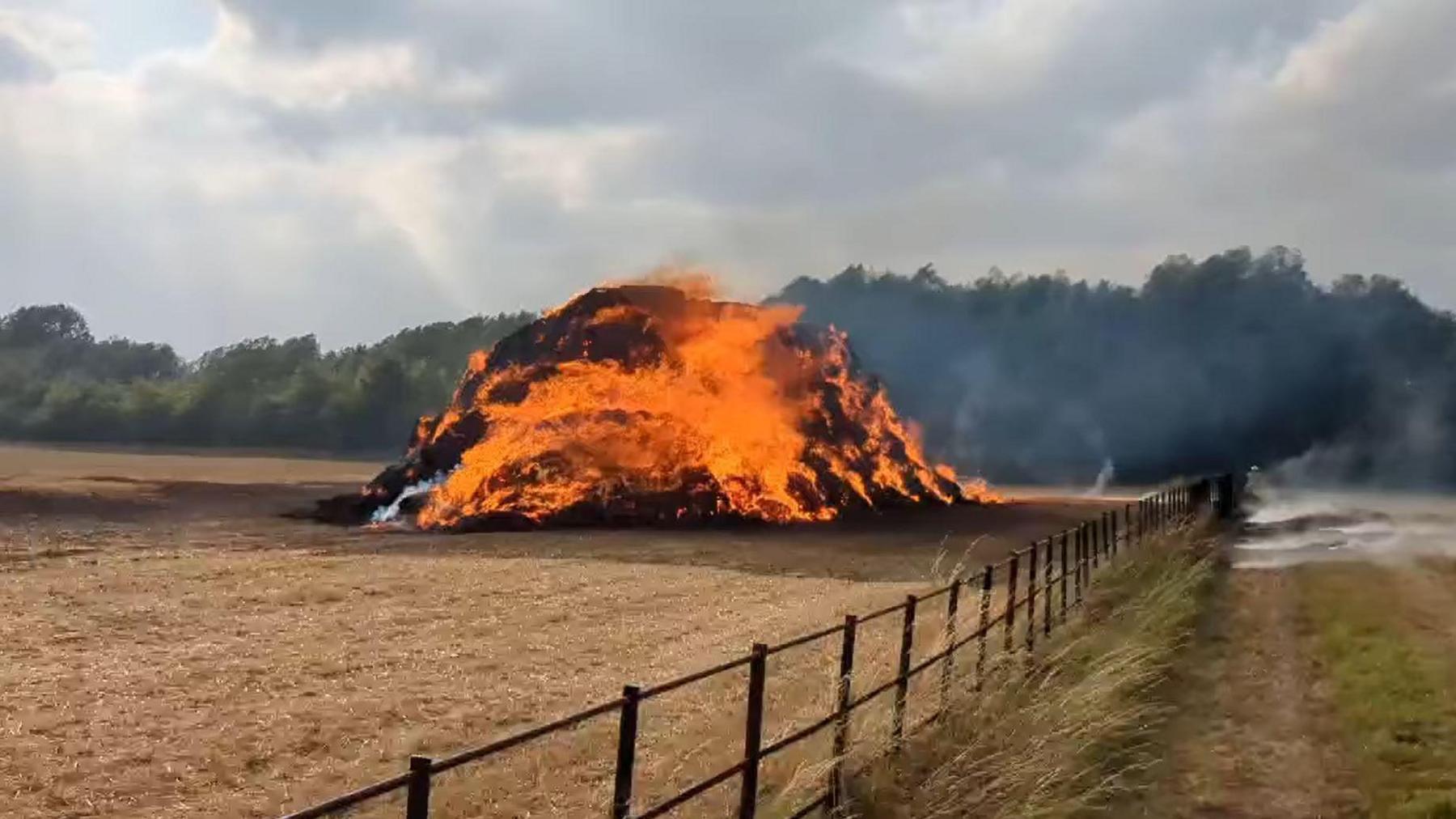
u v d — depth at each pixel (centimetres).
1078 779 936
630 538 3216
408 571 2408
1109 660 1198
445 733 1125
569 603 2005
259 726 1148
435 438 4400
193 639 1617
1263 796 944
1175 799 934
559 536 3253
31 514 3269
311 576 2286
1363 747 1074
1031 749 891
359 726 1152
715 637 1664
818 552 2933
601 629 1741
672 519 3653
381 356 12119
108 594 1995
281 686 1327
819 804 786
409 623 1775
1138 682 1241
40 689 1288
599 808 875
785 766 877
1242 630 1692
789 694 1158
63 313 19700
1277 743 1091
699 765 963
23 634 1614
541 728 525
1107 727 1045
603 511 3616
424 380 10812
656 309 4684
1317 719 1180
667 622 1809
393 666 1450
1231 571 2462
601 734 1092
